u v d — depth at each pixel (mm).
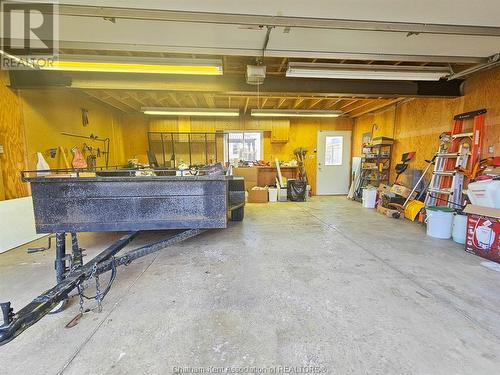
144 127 6922
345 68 3271
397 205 4934
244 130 7082
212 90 3803
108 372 1345
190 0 1956
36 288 2219
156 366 1383
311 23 2262
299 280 2355
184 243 3426
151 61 2920
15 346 1535
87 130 5168
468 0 1960
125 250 3207
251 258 2895
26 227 3365
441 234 3557
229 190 4531
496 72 3416
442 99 4398
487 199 2863
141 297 2078
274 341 1566
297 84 3920
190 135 6988
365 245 3299
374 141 5996
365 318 1783
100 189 1908
